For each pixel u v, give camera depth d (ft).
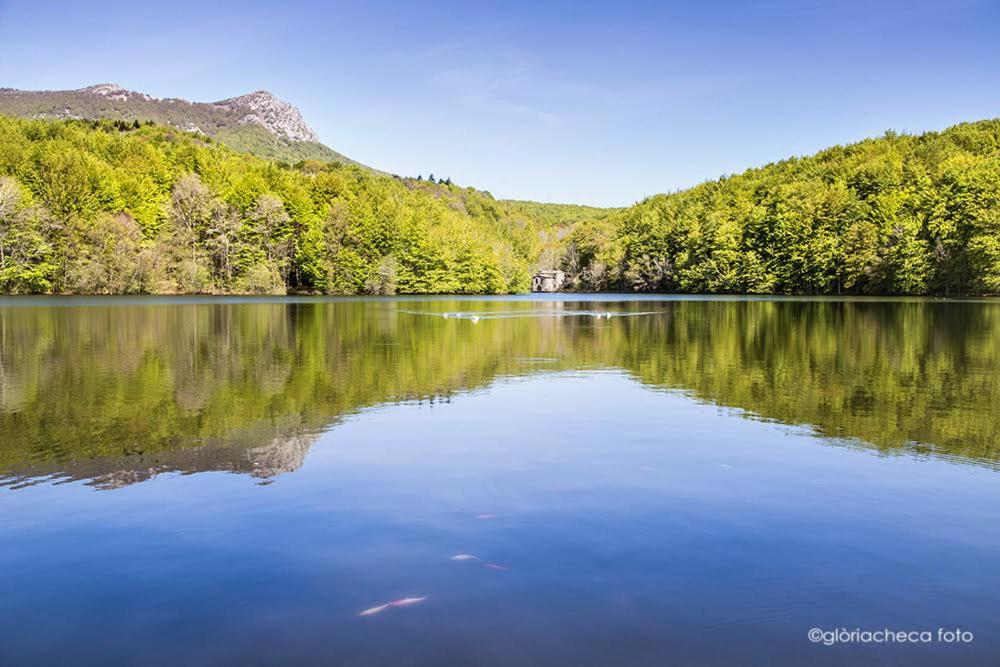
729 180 553.64
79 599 19.94
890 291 331.77
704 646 17.40
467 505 27.86
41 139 380.78
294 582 20.85
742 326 131.85
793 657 16.97
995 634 18.15
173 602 19.66
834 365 72.74
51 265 265.54
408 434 40.91
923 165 379.76
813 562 22.43
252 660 16.74
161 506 27.89
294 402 51.55
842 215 363.35
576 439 39.60
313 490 29.94
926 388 57.88
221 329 118.93
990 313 172.24
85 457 35.47
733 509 27.48
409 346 92.53
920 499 28.86
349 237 364.79
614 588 20.45
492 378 64.39
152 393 54.95
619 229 581.94
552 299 335.47
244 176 382.63
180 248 300.81
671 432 41.57
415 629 18.03
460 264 433.89
